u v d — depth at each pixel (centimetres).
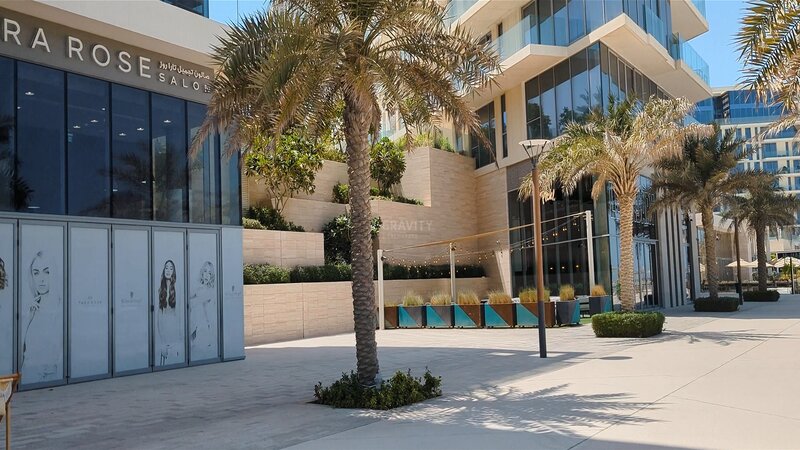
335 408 973
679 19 3956
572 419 815
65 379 1386
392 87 998
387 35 1098
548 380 1162
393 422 849
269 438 786
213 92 1058
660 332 1947
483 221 3588
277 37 999
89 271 1455
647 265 3297
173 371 1563
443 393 1068
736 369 1175
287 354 1859
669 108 1909
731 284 5953
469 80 1128
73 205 1438
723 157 2848
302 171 2755
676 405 876
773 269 7150
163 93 1644
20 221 1342
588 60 2789
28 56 1370
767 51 844
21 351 1323
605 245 2789
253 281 2289
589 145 1928
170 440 805
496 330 2461
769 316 2530
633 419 799
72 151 1445
